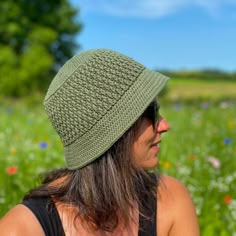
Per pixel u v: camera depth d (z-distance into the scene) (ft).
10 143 29.78
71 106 6.57
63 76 6.70
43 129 35.73
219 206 17.75
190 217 7.18
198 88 154.30
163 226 7.05
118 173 6.65
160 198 7.14
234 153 25.84
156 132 6.82
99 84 6.52
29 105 62.44
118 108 6.49
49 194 6.73
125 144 6.61
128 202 6.72
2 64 116.78
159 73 6.81
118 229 6.84
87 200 6.64
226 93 133.08
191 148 27.61
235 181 20.79
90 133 6.54
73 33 149.18
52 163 24.66
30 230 6.45
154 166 6.94
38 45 124.67
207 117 42.01
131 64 6.63
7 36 135.64
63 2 146.61
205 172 22.26
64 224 6.63
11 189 19.45
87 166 6.69
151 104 6.71
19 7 138.51
